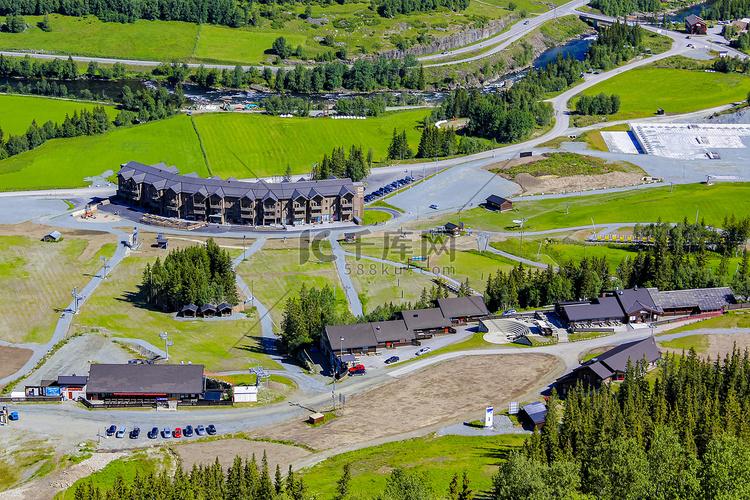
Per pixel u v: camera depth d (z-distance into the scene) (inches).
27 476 7239.2
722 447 6417.3
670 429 6948.8
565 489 6077.8
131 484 7121.1
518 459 6309.1
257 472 6717.5
